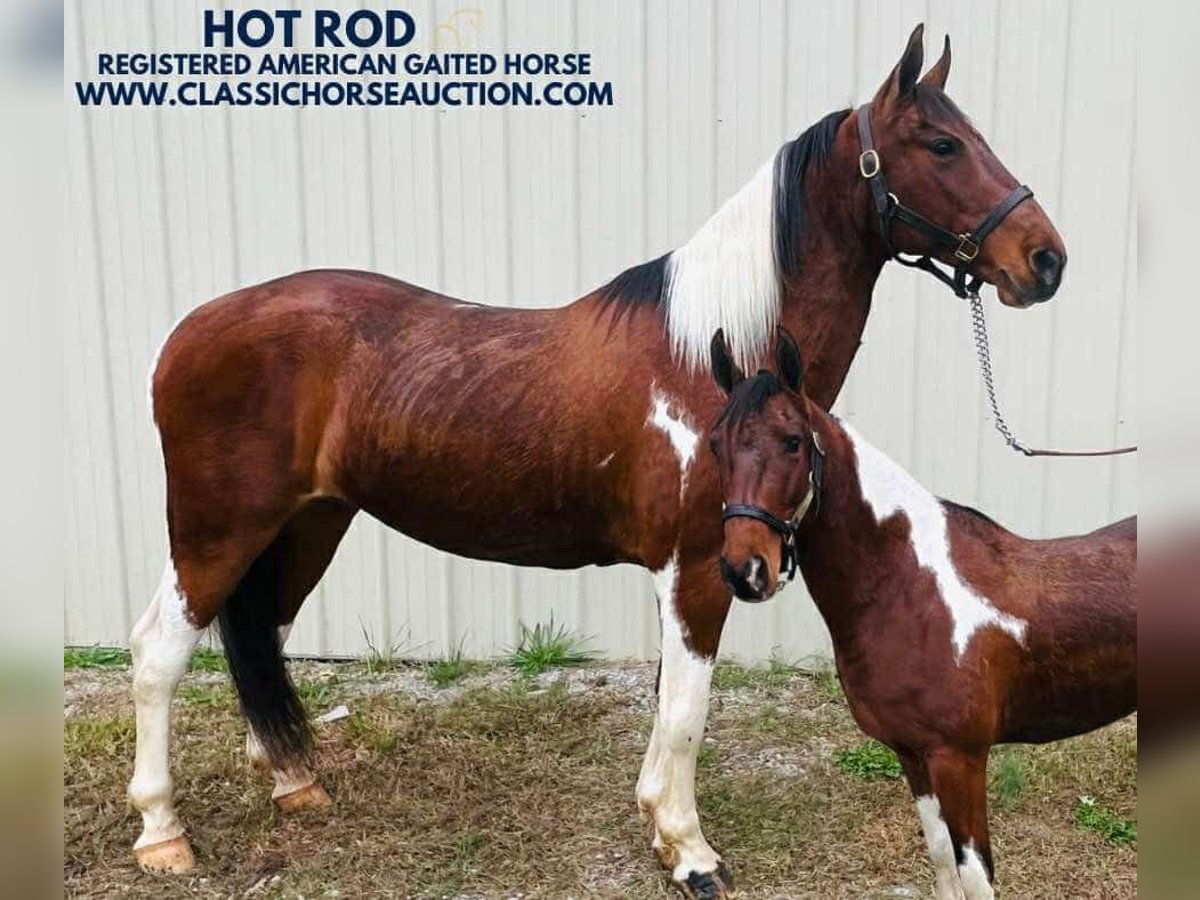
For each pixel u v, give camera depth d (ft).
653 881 8.99
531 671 13.66
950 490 13.47
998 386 13.17
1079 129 12.59
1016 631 7.00
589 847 9.55
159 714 9.16
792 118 12.91
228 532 8.92
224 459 8.80
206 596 9.04
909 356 13.19
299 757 10.14
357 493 9.00
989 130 12.74
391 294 9.06
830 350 8.48
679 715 8.31
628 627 14.01
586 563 9.20
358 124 13.32
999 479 13.38
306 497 9.05
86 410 14.15
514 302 13.61
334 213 13.57
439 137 13.29
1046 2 12.37
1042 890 8.75
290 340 8.77
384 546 14.01
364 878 9.11
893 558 7.11
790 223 8.22
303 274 9.31
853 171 8.16
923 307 13.06
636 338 8.39
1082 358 13.03
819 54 12.75
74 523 14.35
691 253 8.43
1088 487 13.29
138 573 14.48
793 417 6.44
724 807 10.12
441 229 13.52
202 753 11.35
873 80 12.75
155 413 8.95
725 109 12.96
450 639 14.19
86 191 13.66
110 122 13.50
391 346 8.72
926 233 8.03
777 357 6.68
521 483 8.52
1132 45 12.34
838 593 7.18
